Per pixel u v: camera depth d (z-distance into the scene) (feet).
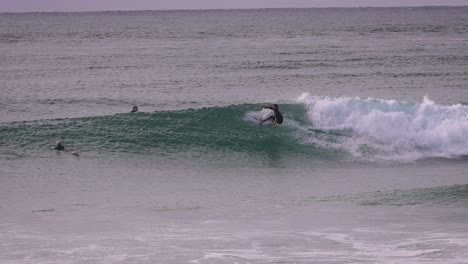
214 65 600.39
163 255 131.85
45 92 424.46
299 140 264.72
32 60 645.51
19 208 174.40
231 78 503.61
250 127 267.59
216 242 142.31
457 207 177.78
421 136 266.16
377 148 261.44
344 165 245.86
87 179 209.87
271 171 233.55
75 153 234.38
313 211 174.70
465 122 267.18
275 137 264.93
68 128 252.01
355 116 273.75
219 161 244.42
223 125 266.77
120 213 171.12
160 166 232.32
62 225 157.48
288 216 168.86
